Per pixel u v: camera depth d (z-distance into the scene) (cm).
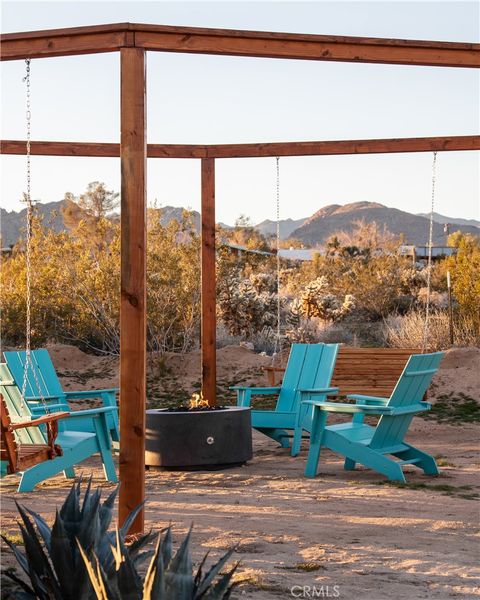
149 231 1708
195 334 1684
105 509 429
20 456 623
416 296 2317
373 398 909
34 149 1096
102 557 398
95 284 1717
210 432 896
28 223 796
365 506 705
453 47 679
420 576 511
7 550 551
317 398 1010
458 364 1475
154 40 615
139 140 607
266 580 498
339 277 2486
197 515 670
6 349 1692
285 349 1852
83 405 1399
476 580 504
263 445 1089
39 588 390
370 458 826
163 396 1423
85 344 1755
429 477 843
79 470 918
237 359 1584
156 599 337
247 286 2048
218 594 359
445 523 641
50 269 1750
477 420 1202
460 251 2283
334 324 2111
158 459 893
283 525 637
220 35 634
